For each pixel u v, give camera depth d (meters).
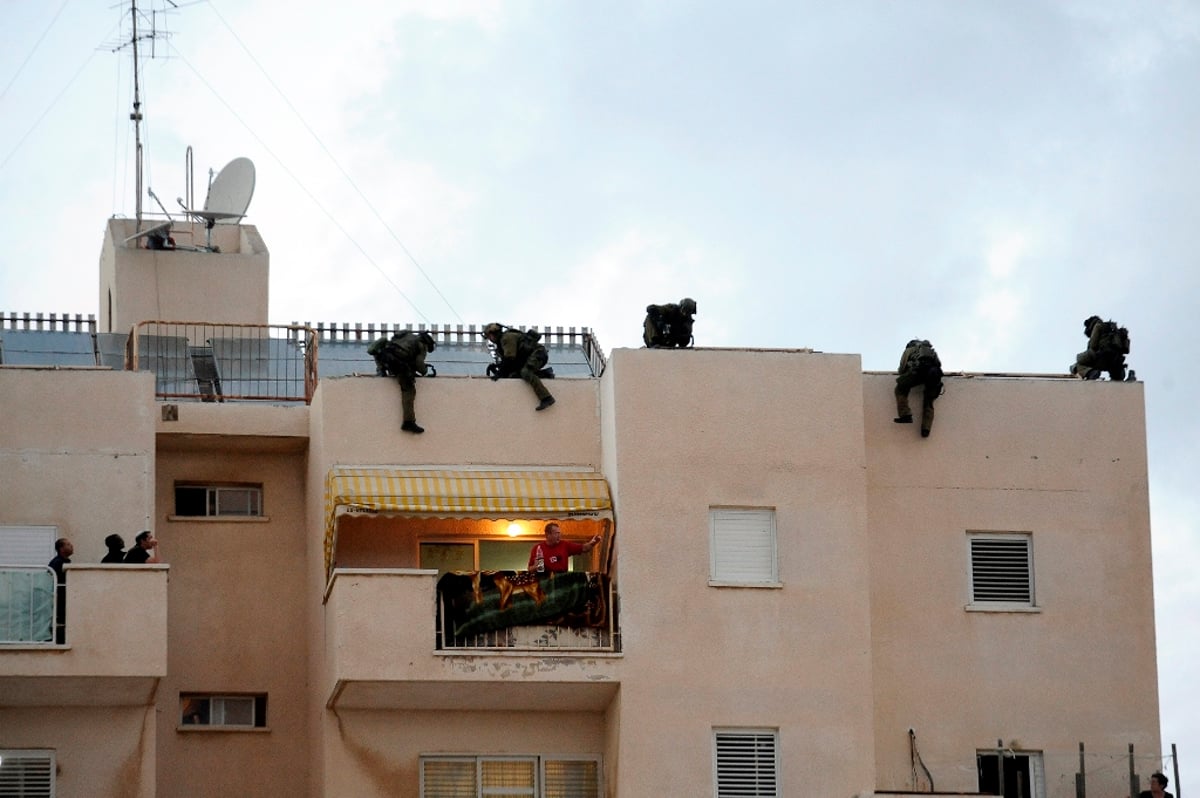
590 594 45.38
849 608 45.81
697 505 45.84
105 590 43.53
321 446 46.97
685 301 47.22
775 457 46.25
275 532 48.81
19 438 45.91
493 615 45.03
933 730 47.00
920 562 47.69
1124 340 49.53
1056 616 47.81
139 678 43.44
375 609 44.34
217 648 48.06
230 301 56.97
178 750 47.44
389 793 45.41
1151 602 48.12
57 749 44.53
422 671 44.22
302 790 47.59
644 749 44.75
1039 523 48.16
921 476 48.03
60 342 55.34
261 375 53.47
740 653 45.34
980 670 47.41
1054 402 48.69
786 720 45.19
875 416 48.22
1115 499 48.44
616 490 45.88
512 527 47.41
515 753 45.88
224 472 48.91
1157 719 47.59
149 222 58.84
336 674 44.16
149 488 46.22
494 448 47.22
